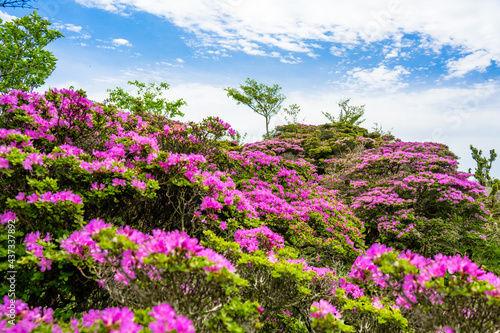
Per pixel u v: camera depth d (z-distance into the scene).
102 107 4.52
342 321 2.26
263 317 2.75
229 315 2.04
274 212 5.50
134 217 3.67
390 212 8.63
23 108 3.81
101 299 2.74
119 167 3.14
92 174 2.99
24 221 2.53
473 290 1.80
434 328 1.92
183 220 3.55
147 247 1.80
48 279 2.46
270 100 26.81
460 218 8.46
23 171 2.77
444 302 2.06
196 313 1.95
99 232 1.88
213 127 5.39
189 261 1.80
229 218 3.78
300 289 2.76
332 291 3.01
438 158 10.98
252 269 3.01
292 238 5.67
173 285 1.91
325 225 6.30
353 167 12.37
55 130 3.99
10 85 6.78
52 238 2.60
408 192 9.15
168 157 3.60
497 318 1.86
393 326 2.71
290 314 3.22
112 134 4.54
